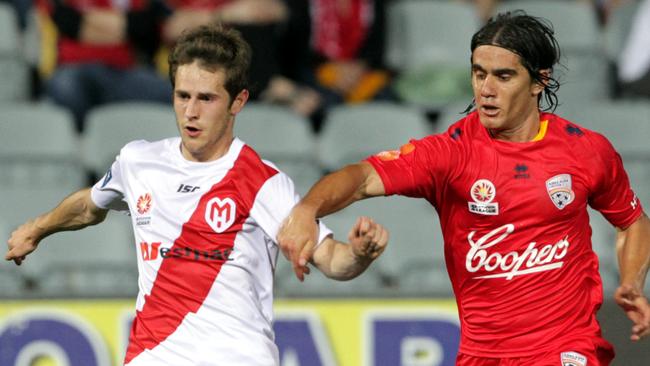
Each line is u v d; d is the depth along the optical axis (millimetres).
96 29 36125
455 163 16469
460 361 17609
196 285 16094
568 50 41469
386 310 25531
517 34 15906
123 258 30641
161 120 34812
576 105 39531
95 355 24797
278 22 36906
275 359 16438
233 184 16141
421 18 40812
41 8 37781
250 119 35062
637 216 17844
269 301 16484
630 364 24688
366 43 38344
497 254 16766
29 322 24750
